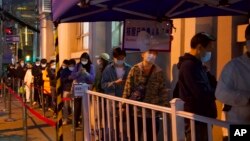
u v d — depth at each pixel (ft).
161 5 17.21
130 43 17.92
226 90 10.73
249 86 10.78
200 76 13.85
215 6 15.40
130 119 15.90
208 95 13.83
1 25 85.30
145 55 16.99
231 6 15.90
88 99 19.47
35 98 46.91
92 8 16.30
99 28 39.65
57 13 15.70
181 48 22.99
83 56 28.63
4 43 90.38
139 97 16.71
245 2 15.29
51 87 37.40
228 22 20.51
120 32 36.22
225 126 9.11
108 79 21.21
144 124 13.82
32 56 141.90
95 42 39.63
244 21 20.40
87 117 19.54
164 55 24.90
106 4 16.06
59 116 19.94
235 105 10.69
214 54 21.35
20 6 114.52
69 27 51.90
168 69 24.49
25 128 24.18
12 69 65.21
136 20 17.89
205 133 12.96
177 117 11.12
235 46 20.27
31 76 49.60
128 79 17.10
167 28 17.85
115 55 21.24
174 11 17.65
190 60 13.99
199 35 14.07
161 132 18.44
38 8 90.33
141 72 16.94
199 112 13.67
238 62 10.96
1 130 29.84
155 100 16.78
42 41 79.46
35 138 26.71
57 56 19.49
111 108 16.72
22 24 83.05
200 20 21.67
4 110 42.16
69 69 32.19
